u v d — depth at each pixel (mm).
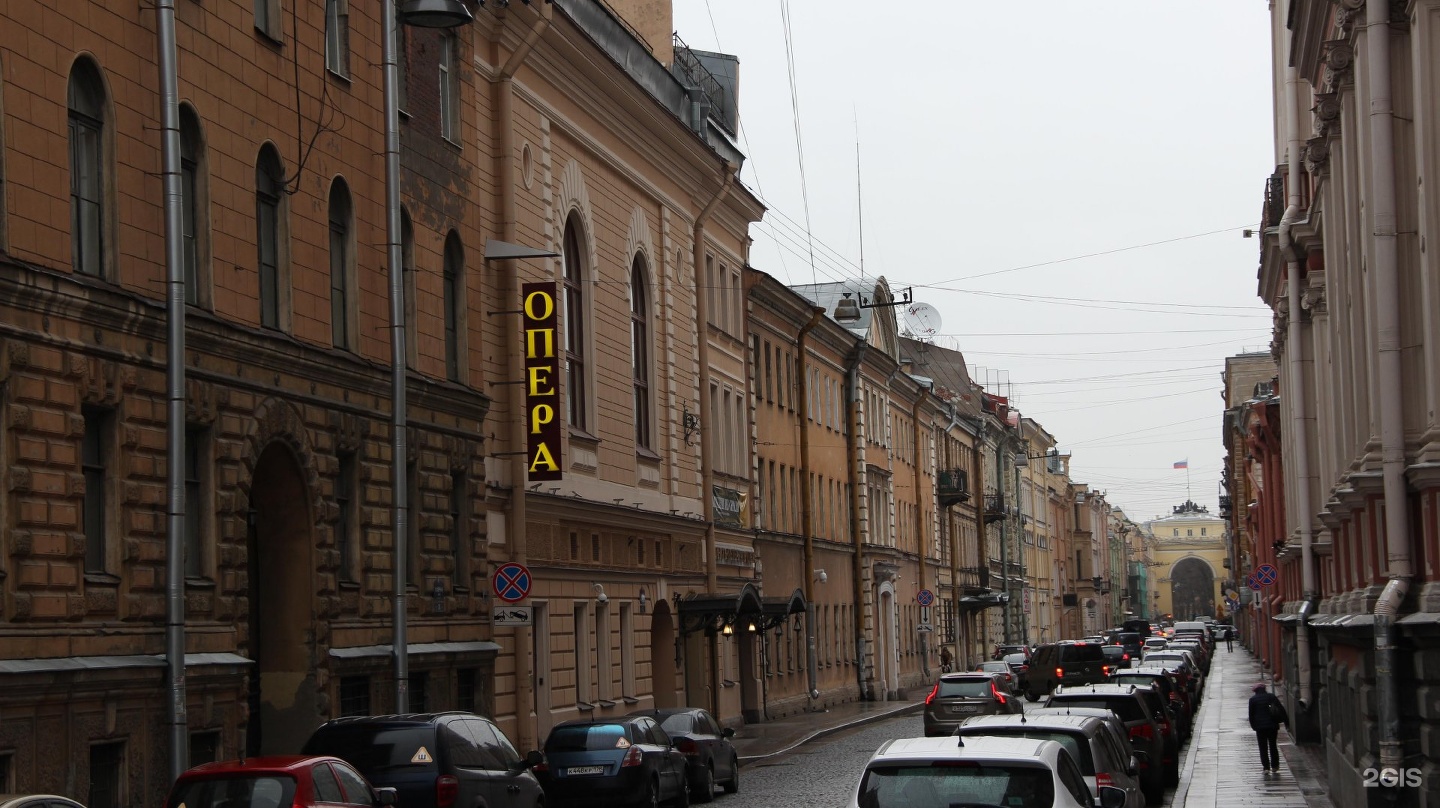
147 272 19750
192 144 21344
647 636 39281
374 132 26594
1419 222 17406
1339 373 25875
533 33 32156
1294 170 34469
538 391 31562
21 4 17734
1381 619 17891
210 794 14891
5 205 17281
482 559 29844
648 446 40562
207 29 21609
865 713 54906
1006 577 102875
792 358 56969
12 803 11508
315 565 23703
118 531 18953
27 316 17516
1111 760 16641
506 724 30484
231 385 21594
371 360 25719
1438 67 16969
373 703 25156
